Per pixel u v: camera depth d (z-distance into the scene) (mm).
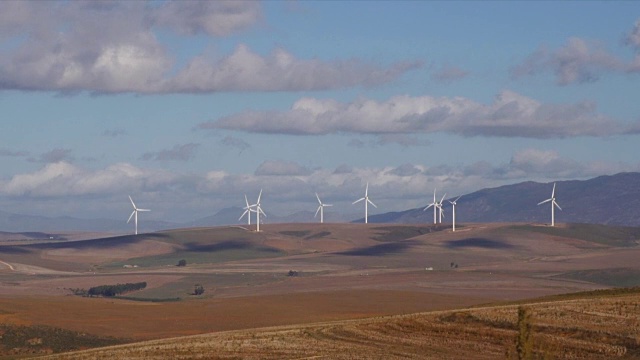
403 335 90250
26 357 94125
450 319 94750
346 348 84500
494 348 82438
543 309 93500
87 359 84250
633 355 74812
